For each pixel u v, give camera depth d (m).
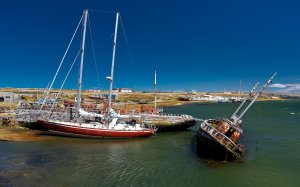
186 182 26.23
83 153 35.09
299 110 119.94
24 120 48.16
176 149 38.41
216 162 32.19
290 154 36.72
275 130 57.16
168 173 28.45
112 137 44.09
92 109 54.75
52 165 29.92
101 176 27.27
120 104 109.50
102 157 33.69
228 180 27.02
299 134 52.09
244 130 56.94
